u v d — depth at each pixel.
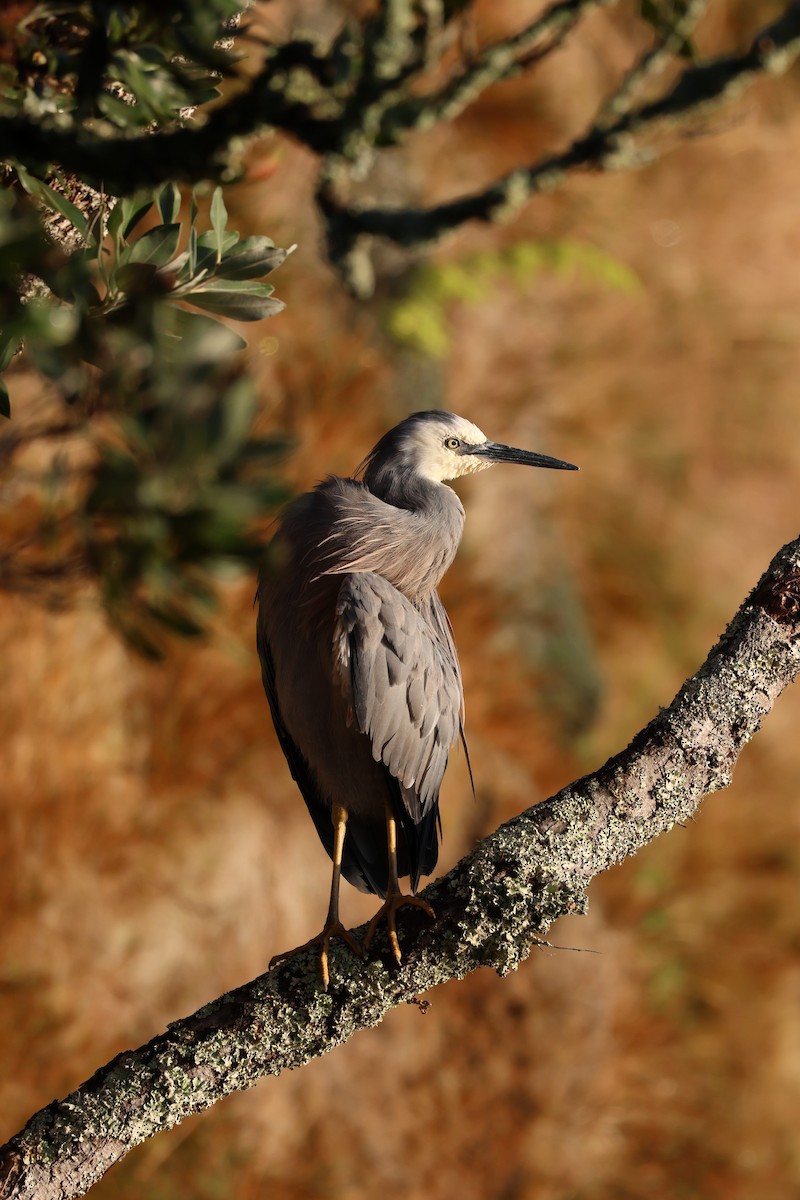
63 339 2.96
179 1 3.38
